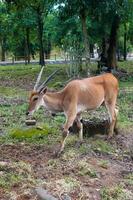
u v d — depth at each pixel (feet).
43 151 30.83
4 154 29.96
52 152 30.60
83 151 30.86
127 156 31.04
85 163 27.96
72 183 25.05
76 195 24.12
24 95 60.18
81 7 70.33
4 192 23.79
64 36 100.53
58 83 66.69
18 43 176.04
